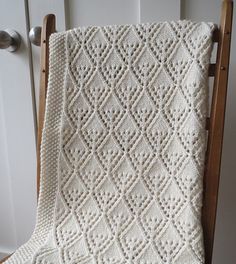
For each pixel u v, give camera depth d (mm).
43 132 718
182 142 655
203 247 650
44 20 719
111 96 688
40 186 737
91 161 710
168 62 653
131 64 670
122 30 670
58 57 700
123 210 697
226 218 905
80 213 719
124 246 681
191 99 641
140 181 688
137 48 665
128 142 689
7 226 1118
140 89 672
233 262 931
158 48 656
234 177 872
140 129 680
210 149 651
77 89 700
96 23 866
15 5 893
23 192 1055
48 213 737
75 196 722
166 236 667
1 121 1012
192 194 652
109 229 699
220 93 633
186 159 654
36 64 930
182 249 650
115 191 702
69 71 700
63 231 717
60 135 714
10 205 1090
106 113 694
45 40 718
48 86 708
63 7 866
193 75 636
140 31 662
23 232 1101
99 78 689
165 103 662
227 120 840
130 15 835
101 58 684
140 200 690
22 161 1025
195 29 636
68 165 720
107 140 698
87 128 705
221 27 625
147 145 680
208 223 668
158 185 679
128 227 690
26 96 959
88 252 684
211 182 658
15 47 919
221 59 626
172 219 667
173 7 793
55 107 712
